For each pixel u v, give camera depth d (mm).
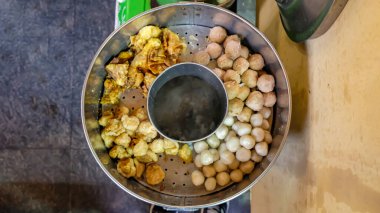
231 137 605
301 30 526
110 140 612
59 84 1082
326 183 504
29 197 1057
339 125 474
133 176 611
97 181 1063
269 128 624
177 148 607
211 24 633
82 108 543
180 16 609
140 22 592
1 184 1055
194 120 563
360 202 414
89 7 1103
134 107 633
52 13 1097
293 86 654
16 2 1094
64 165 1064
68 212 1057
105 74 627
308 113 583
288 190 650
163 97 571
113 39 577
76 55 1091
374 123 391
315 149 549
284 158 687
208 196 595
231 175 604
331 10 439
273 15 753
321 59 534
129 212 1059
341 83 470
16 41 1085
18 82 1077
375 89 390
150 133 610
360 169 417
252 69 624
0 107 1069
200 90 572
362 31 418
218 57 632
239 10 713
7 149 1062
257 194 839
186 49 639
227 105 540
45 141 1068
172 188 614
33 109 1074
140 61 617
